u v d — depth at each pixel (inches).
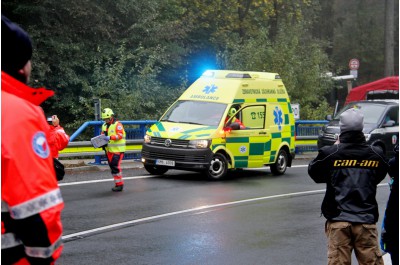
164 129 647.1
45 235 105.7
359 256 231.3
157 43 1049.5
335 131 848.3
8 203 104.3
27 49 112.9
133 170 709.9
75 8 927.7
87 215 438.0
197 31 1227.9
